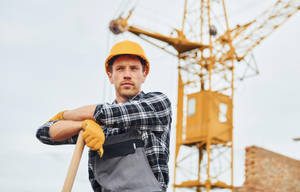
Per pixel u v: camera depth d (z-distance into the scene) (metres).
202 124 31.75
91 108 2.40
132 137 2.41
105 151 2.41
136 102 2.41
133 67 2.58
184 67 34.66
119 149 2.39
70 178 2.27
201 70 33.78
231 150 31.62
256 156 30.95
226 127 32.03
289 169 30.06
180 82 34.78
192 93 33.31
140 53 2.57
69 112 2.50
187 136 32.53
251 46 34.66
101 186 2.46
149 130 2.42
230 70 33.56
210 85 32.62
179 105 34.22
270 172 30.30
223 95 32.84
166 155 2.50
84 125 2.34
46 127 2.50
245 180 31.16
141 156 2.38
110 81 2.71
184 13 33.84
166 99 2.53
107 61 2.66
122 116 2.34
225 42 34.31
